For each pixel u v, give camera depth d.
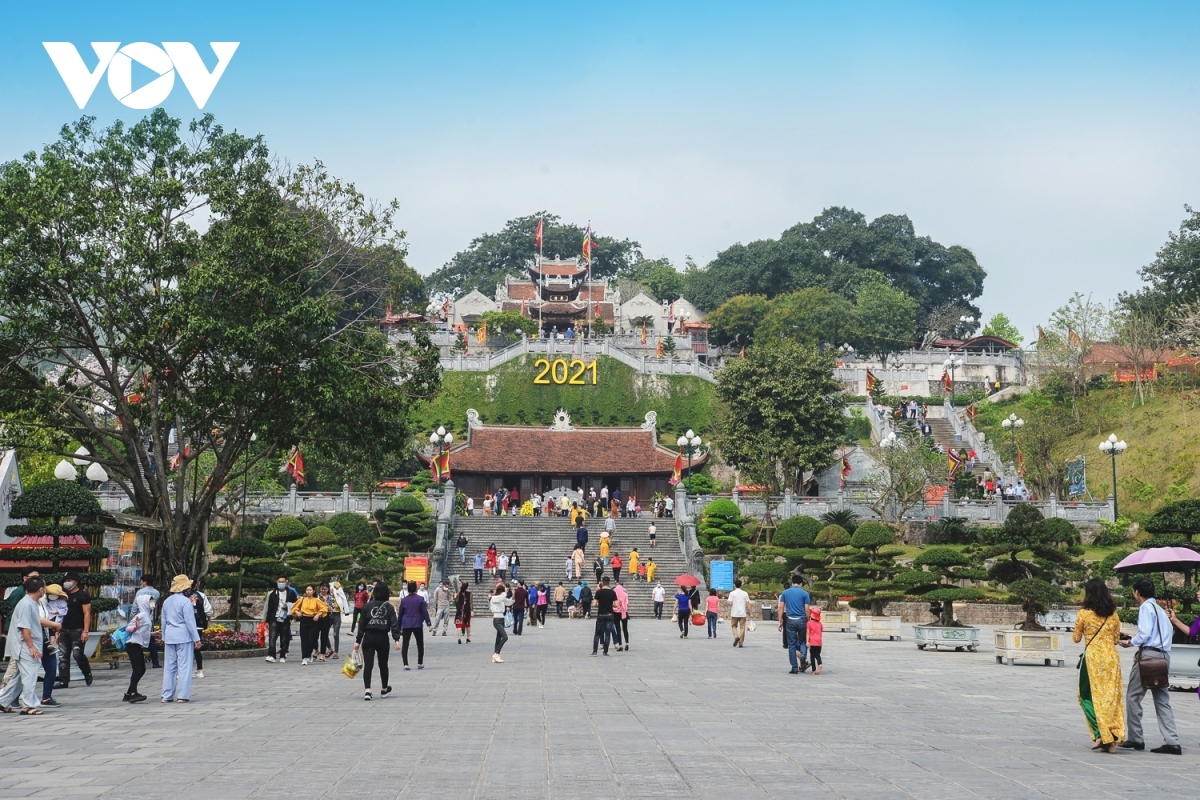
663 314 145.62
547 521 62.97
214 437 32.62
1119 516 67.06
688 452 76.25
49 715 17.64
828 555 52.78
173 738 15.12
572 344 100.56
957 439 89.38
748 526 64.50
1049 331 93.88
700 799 11.05
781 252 144.62
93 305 29.05
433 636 39.69
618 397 98.94
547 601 45.97
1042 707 19.08
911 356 116.00
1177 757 13.80
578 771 12.58
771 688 22.25
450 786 11.67
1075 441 82.19
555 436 79.44
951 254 154.75
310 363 30.09
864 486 75.06
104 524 28.19
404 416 35.91
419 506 61.03
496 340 120.94
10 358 28.67
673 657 30.66
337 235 33.41
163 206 29.98
